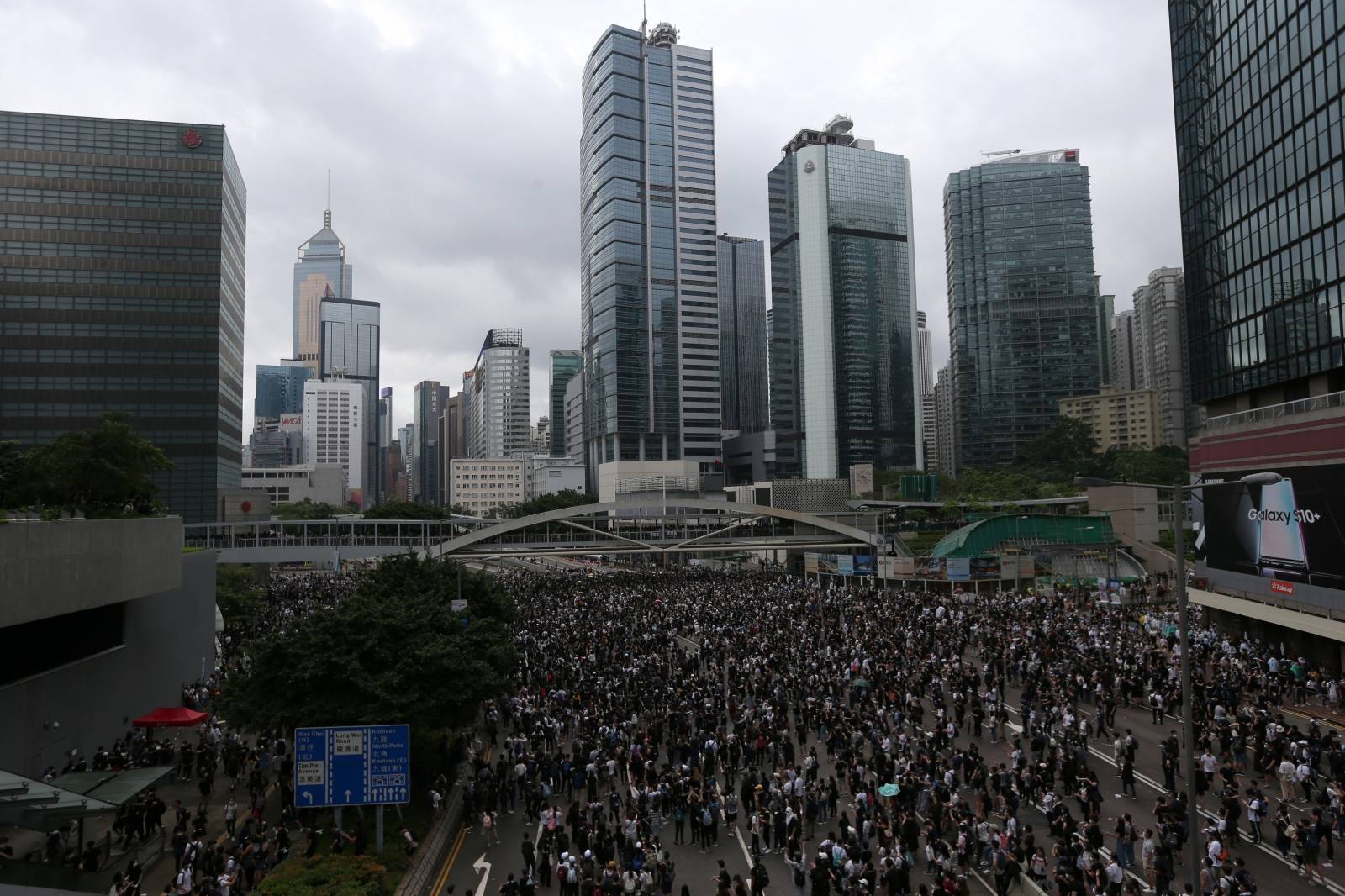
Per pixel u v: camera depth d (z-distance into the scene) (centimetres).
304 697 2778
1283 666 4300
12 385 9919
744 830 2748
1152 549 9544
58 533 3131
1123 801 2797
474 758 3269
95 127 10406
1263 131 5591
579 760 3020
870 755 3241
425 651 2870
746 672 4291
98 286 10294
